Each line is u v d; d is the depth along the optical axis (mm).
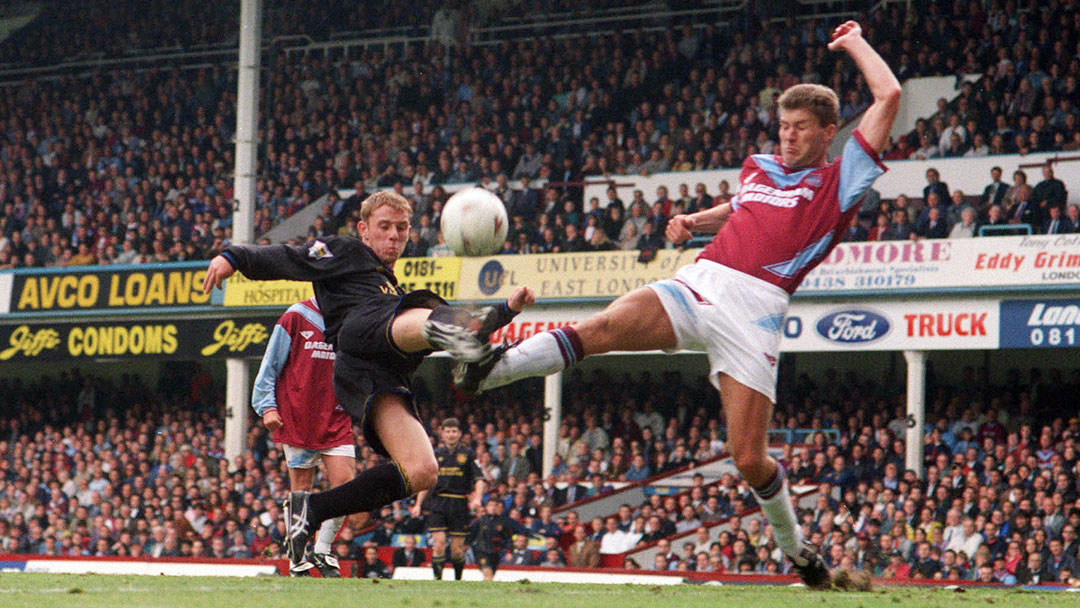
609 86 37812
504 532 22234
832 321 28297
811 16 36781
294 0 45875
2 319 36656
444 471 18500
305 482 12359
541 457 31797
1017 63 32406
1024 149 30406
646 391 32000
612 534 25703
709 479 28375
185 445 33531
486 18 43312
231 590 7262
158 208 39844
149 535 29156
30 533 31844
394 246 8891
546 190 34656
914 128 33812
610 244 31344
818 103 7895
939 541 22406
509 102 38781
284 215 38625
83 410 38000
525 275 30984
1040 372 31359
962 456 25359
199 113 42875
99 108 44812
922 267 27391
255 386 12195
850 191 7816
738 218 8023
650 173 34094
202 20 47875
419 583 8945
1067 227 26625
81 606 5863
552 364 7520
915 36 34875
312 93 42031
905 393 30984
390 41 43312
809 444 27766
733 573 22031
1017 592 9039
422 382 36625
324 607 5969
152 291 34750
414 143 38812
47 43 49062
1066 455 23922
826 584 8492
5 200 43500
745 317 7789
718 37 37250
